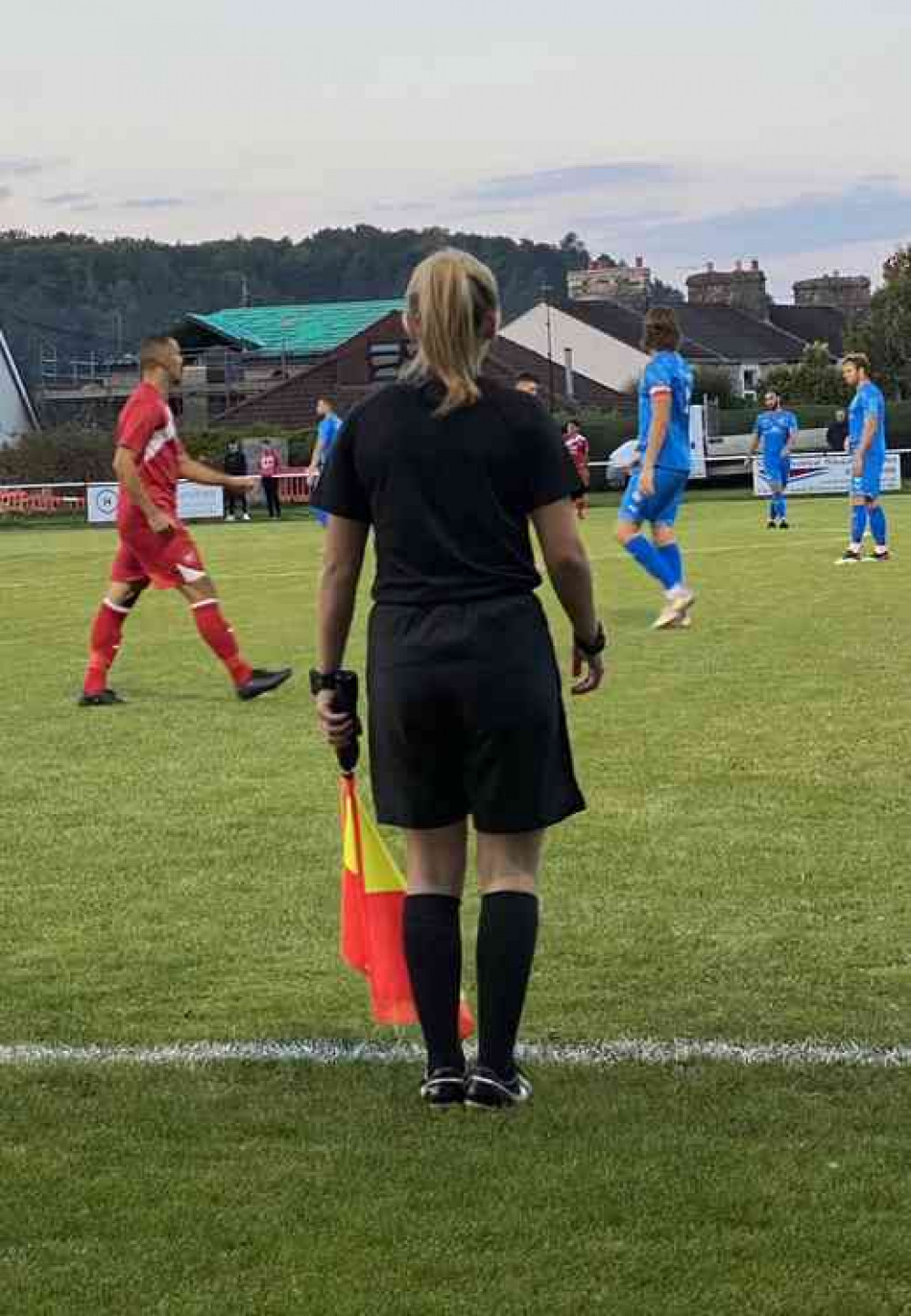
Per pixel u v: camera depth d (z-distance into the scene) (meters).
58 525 42.34
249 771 8.67
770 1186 3.94
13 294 126.94
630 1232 3.74
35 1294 3.52
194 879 6.73
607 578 18.80
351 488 4.43
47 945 5.93
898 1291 3.48
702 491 46.81
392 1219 3.81
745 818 7.41
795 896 6.27
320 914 6.24
